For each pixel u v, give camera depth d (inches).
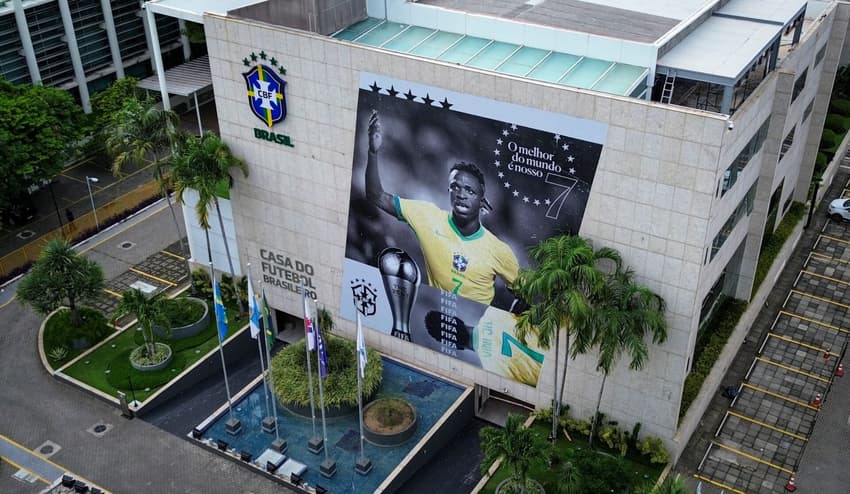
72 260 2249.0
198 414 2112.5
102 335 2330.2
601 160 1636.3
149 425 2079.2
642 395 1834.4
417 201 1908.2
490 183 1787.6
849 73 3316.9
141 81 3102.9
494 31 1951.3
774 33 1894.7
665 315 1718.8
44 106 2783.0
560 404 1868.8
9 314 2464.3
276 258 2245.3
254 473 1923.0
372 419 1961.1
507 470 1856.5
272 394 1984.5
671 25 1923.0
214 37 2005.4
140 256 2684.5
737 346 2182.6
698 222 1589.6
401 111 1828.2
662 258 1665.8
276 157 2076.8
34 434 2058.3
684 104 1871.3
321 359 1777.8
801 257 2645.2
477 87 1707.7
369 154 1921.8
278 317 2384.4
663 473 1856.5
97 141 3080.7
